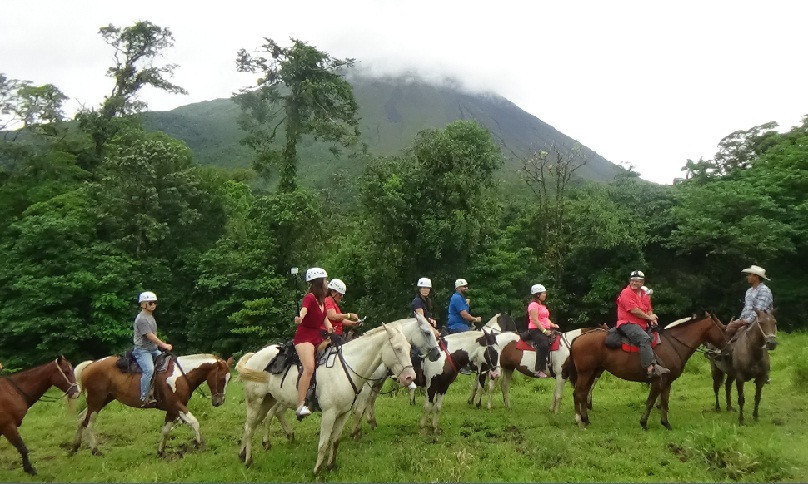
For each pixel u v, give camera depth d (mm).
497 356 10648
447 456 8062
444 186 20984
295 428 10430
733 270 25656
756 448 7602
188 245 25656
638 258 26125
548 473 7449
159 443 9266
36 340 20859
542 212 28906
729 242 24156
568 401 12430
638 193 30266
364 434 9703
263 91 28000
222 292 23531
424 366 9742
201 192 25812
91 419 9102
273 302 22359
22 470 8273
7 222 26094
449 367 9688
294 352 7879
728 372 10453
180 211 25078
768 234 23797
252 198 30891
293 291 22609
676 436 8953
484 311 22781
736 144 34500
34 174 29078
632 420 10320
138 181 24250
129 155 24375
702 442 7910
